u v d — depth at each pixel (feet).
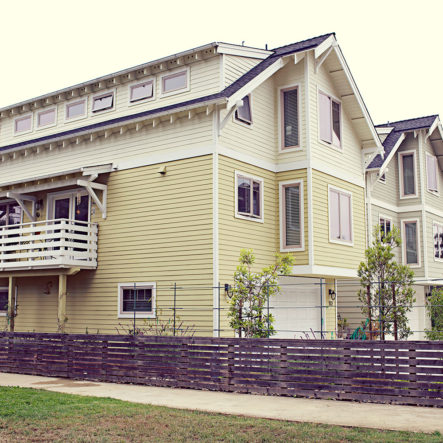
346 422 27.50
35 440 24.29
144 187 57.16
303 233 57.88
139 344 41.09
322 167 60.75
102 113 66.08
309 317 64.69
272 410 30.63
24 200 68.08
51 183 60.59
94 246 59.47
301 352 35.17
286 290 61.41
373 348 33.12
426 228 84.28
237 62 59.36
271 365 35.99
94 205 61.05
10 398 33.42
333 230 62.03
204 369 38.17
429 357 31.60
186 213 53.78
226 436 24.67
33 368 46.32
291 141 60.23
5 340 48.42
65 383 41.50
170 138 55.93
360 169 70.38
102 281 59.11
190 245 53.11
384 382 32.65
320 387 34.35
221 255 51.85
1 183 64.95
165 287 54.24
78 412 29.48
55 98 70.54
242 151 55.98
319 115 61.41
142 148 57.88
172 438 24.49
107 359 42.42
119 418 28.17
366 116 67.97
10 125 76.18
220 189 52.70
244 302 49.65
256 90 59.11
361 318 75.41
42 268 59.11
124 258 57.72
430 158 89.45
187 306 52.49
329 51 61.31
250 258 46.68
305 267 57.26
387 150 80.02
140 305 56.18
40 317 64.80
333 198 62.85
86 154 62.49
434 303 59.62
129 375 41.19
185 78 59.72
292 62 60.90
